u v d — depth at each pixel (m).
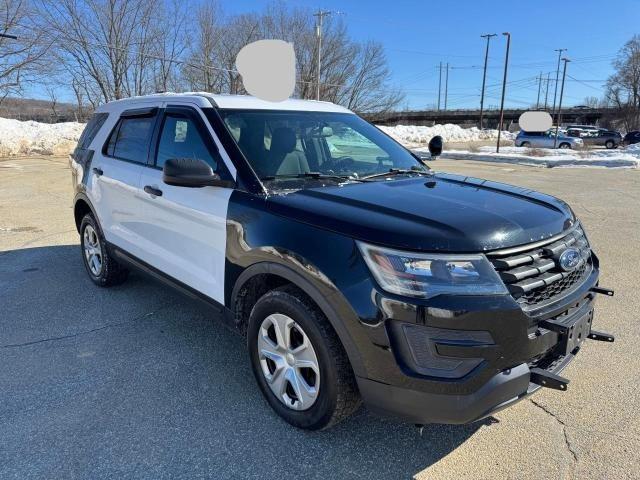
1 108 30.39
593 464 2.50
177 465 2.48
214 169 3.13
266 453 2.57
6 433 2.70
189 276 3.37
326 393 2.48
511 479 2.41
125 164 4.11
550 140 35.62
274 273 2.63
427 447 2.64
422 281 2.15
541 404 3.02
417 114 95.19
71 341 3.79
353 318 2.26
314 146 3.55
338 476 2.43
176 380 3.25
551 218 2.64
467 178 3.54
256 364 2.92
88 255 5.00
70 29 31.31
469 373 2.14
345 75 52.62
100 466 2.46
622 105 82.62
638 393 3.12
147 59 35.22
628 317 4.29
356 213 2.47
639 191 12.26
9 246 6.47
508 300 2.18
